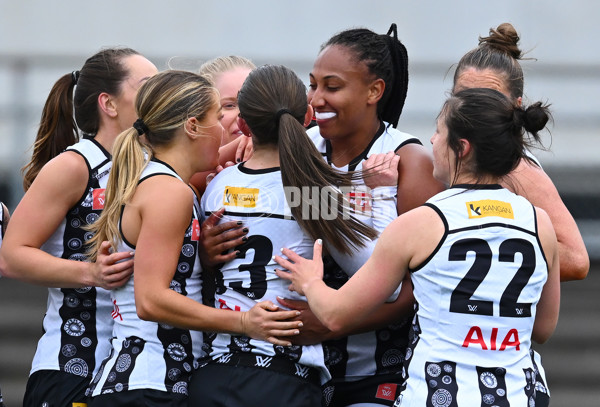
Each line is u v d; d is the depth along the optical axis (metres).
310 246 11.03
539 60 31.47
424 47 31.83
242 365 10.70
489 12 31.95
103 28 31.72
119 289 11.07
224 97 13.68
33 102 25.39
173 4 31.81
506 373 9.88
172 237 10.59
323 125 11.41
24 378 22.17
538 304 10.87
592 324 23.67
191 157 11.14
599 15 31.91
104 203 11.20
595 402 21.98
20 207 11.55
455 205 10.05
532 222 10.20
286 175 10.62
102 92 12.13
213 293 11.27
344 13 31.95
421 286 10.05
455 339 9.88
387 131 11.85
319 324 10.84
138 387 10.66
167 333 10.91
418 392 9.91
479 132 10.04
